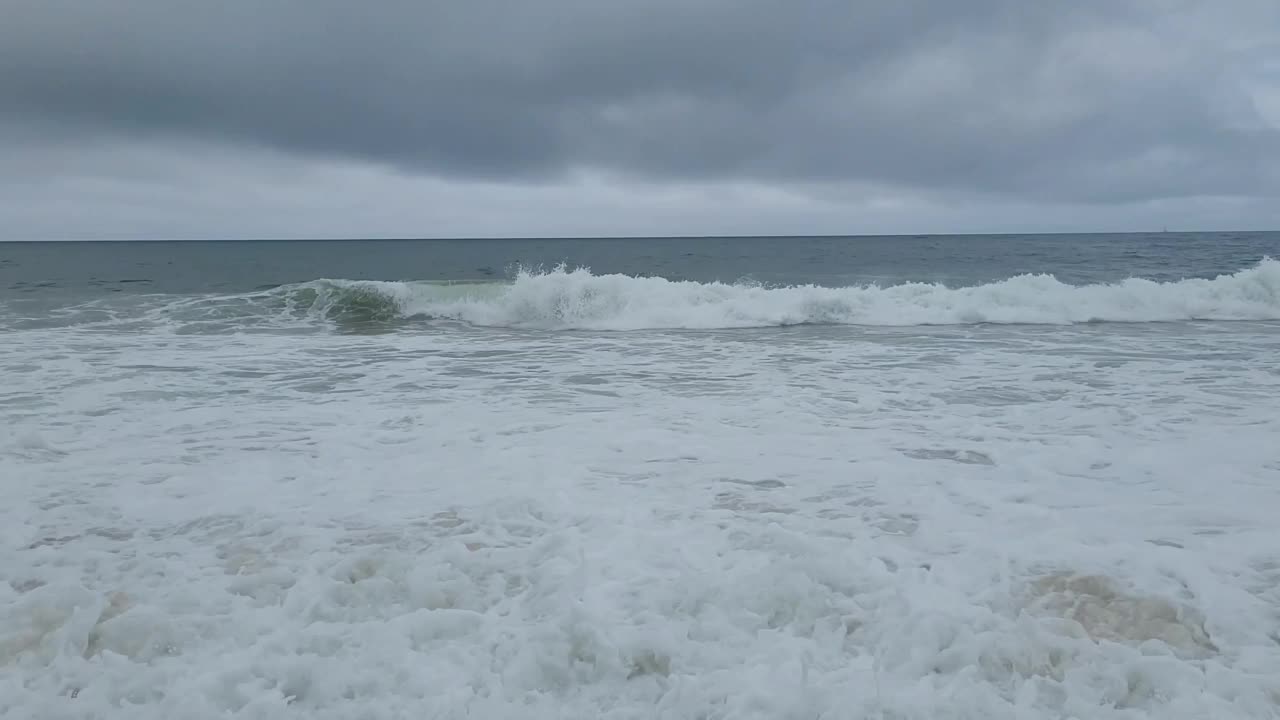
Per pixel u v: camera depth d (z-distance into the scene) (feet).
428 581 11.23
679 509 14.65
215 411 23.04
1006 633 9.84
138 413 22.72
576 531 13.38
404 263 123.65
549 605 10.61
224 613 10.59
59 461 17.93
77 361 31.50
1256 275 49.90
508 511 14.51
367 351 35.27
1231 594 11.09
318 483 16.30
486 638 9.96
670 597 10.78
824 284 80.33
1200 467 17.22
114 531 13.67
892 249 169.58
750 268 106.93
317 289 50.65
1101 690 8.75
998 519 14.19
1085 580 11.53
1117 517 14.26
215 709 8.42
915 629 9.89
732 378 28.55
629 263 120.88
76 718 8.29
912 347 36.06
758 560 12.14
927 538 13.20
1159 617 10.52
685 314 46.24
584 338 40.29
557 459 18.01
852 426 21.24
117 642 9.80
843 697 8.54
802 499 15.33
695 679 8.96
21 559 12.37
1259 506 14.76
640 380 28.25
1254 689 8.77
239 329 42.68
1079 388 26.16
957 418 22.04
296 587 11.18
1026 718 8.27
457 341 38.99
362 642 9.80
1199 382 27.04
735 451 18.72
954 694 8.60
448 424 21.50
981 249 161.89
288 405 23.93
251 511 14.61
